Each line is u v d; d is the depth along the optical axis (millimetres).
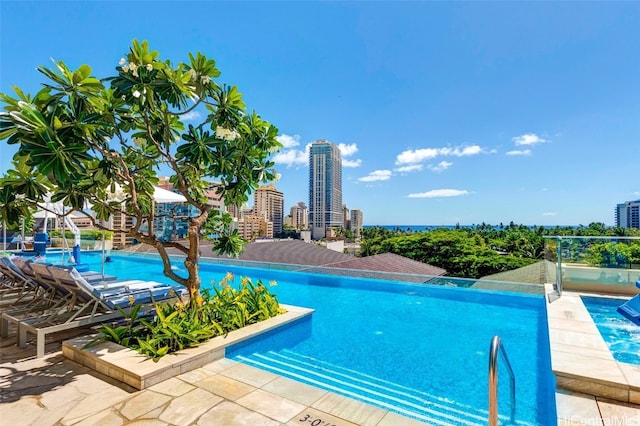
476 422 3260
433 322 6609
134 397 3236
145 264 14438
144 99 4062
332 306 7879
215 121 4934
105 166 4324
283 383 3584
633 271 7238
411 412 3443
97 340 4297
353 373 4375
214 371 3861
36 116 3299
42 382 3521
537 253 44094
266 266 12633
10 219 4488
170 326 4160
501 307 7762
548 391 3912
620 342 5117
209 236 5945
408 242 42281
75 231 10508
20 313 5148
